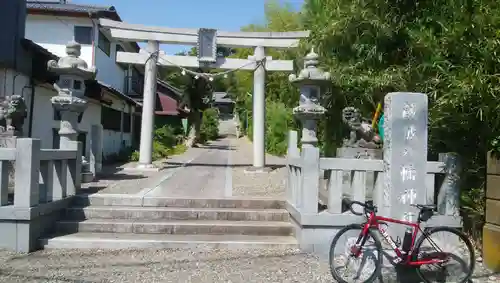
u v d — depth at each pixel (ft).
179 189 29.73
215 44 44.37
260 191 29.84
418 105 18.51
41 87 42.04
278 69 45.37
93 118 53.72
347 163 20.52
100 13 53.72
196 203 25.43
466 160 20.59
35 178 20.11
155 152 62.39
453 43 19.52
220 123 182.39
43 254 19.57
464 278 17.16
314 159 20.59
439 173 20.47
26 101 39.45
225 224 22.95
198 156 68.33
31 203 19.74
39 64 40.29
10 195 24.02
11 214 19.33
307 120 31.04
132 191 28.02
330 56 32.09
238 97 138.51
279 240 21.72
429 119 20.33
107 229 22.52
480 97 17.24
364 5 27.02
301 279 17.07
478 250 20.08
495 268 18.19
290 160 24.38
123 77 74.90
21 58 38.09
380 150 26.03
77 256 19.43
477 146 20.45
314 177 20.58
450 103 18.35
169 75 110.42
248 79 103.19
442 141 21.72
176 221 23.44
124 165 50.75
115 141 65.36
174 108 93.50
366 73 27.94
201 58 44.16
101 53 59.31
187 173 41.45
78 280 16.29
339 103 34.91
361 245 16.97
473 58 18.28
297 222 21.75
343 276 17.16
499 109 16.98
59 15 54.03
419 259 16.89
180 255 19.92
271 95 77.61
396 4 26.08
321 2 35.17
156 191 28.32
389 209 18.25
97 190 28.09
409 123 18.45
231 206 25.44
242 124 144.56
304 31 42.24
